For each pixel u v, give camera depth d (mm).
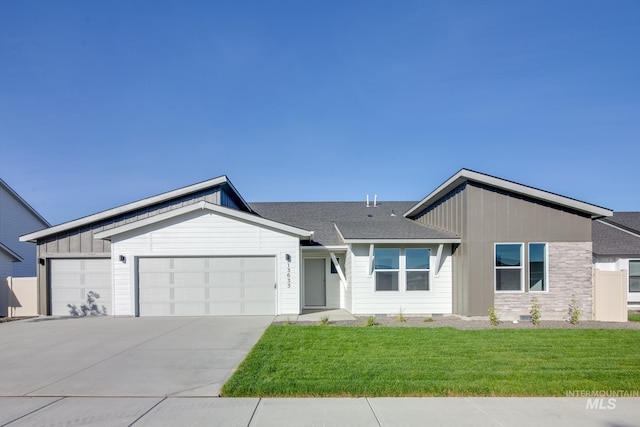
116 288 14922
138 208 17156
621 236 19734
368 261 15352
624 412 5566
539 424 5184
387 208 23094
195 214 15086
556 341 9867
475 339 10086
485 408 5699
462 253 14602
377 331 11195
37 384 6824
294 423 5188
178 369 7660
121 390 6496
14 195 24750
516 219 14258
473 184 14289
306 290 17625
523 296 14125
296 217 21438
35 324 13617
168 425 5133
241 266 15070
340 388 6320
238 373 7191
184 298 14969
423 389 6289
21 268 25344
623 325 12797
